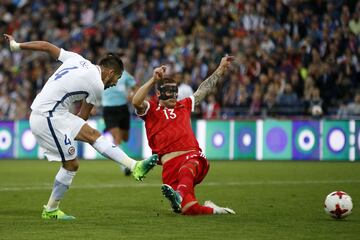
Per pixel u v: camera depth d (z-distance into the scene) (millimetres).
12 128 62938
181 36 68562
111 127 45406
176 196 23219
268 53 62719
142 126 59188
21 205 27812
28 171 46906
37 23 78312
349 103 58406
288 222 22531
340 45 61250
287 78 60219
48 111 23453
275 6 66438
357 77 60281
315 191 32969
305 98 58844
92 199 29938
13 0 84312
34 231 20672
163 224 22078
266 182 37844
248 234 20078
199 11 70250
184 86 48625
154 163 22875
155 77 24219
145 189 34469
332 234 20078
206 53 63656
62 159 23578
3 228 21297
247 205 27453
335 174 42844
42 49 24266
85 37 73625
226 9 68188
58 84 23531
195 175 24578
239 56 62562
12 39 24281
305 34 63875
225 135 58344
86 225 21953
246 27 66500
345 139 54688
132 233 20281
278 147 56938
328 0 65188
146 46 69562
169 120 25078
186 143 24828
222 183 37312
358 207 26547
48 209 23656
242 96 60938
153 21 73562
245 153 57875
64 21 78312
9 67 73938
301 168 47812
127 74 44969
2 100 70750
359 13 62781
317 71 59562
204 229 21031
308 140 55969
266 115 59219
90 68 23891
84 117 24422
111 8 76938
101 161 58312
